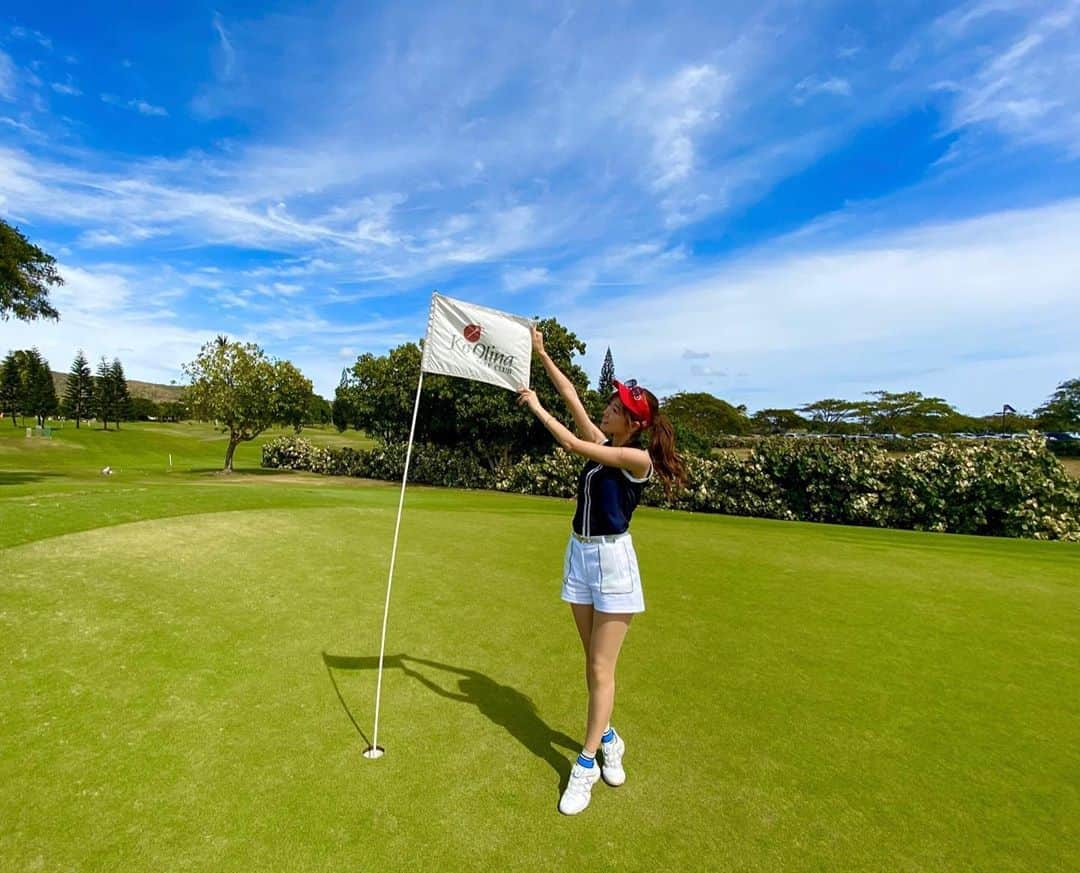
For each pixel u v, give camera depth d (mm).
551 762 3109
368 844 2449
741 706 3775
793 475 15047
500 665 4297
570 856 2426
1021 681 4227
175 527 7594
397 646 4551
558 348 22531
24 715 3305
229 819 2566
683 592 6332
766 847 2502
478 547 7965
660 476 3137
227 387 28141
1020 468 13023
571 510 12844
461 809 2699
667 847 2494
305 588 5793
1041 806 2812
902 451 15109
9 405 74812
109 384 78188
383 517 9773
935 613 5805
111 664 3949
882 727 3539
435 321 3555
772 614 5648
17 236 19156
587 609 3086
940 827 2646
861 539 10281
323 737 3248
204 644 4371
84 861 2303
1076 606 6125
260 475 28047
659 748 3270
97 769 2877
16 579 5242
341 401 26922
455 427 23406
